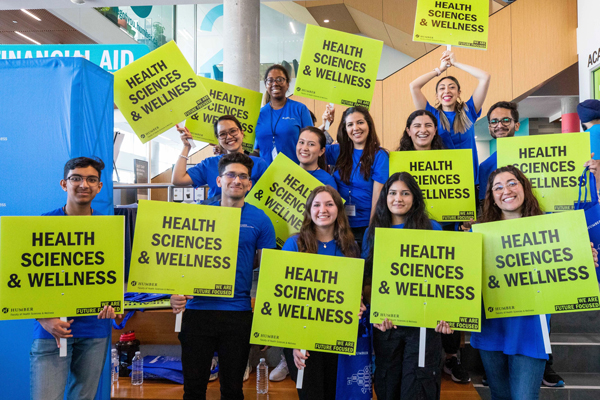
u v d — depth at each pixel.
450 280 1.82
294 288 1.86
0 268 1.74
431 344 1.88
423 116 2.49
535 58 5.86
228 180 2.04
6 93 2.26
